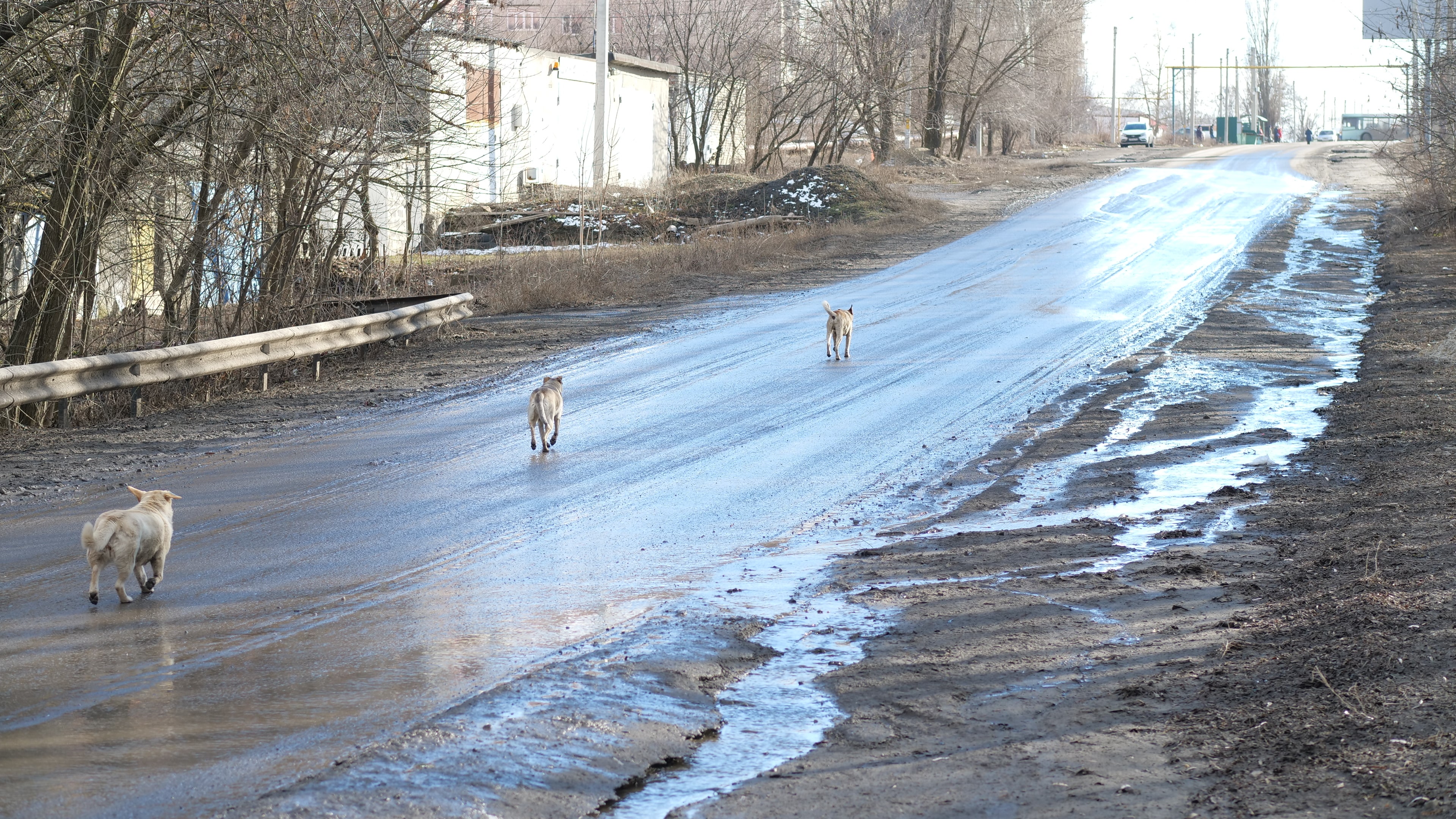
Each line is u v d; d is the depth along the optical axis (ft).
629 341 76.79
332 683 23.75
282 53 54.70
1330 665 21.72
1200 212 154.81
